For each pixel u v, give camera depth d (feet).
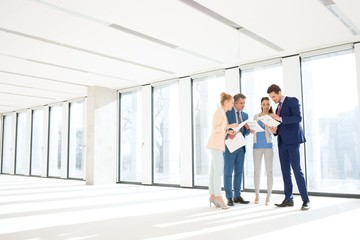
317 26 15.21
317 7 13.19
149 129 26.94
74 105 34.50
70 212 13.39
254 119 14.38
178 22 14.60
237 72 22.00
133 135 30.22
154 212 13.14
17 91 29.96
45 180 31.94
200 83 26.04
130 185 26.45
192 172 23.71
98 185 26.55
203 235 9.02
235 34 16.20
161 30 15.51
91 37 16.39
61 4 12.60
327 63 19.52
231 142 13.52
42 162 36.58
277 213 12.17
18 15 13.58
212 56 19.89
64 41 16.93
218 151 13.29
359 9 13.46
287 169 13.62
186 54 19.47
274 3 12.75
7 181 30.73
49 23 14.51
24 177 36.52
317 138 19.29
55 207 14.79
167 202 16.07
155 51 18.84
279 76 21.36
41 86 27.96
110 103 29.12
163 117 28.25
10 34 15.83
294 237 8.61
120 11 13.34
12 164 41.55
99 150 27.76
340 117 18.97
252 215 11.84
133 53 19.15
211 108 25.79
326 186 19.22
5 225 10.82
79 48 18.13
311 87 19.72
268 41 17.30
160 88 28.12
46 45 17.54
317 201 15.43
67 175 33.45
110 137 28.81
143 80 26.27
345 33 16.20
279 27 15.26
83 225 10.74
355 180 18.86
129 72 23.65
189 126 24.12
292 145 12.94
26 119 39.83
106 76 24.85
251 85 22.82
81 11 13.26
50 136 36.68
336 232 9.09
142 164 27.20
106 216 12.39
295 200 15.84
